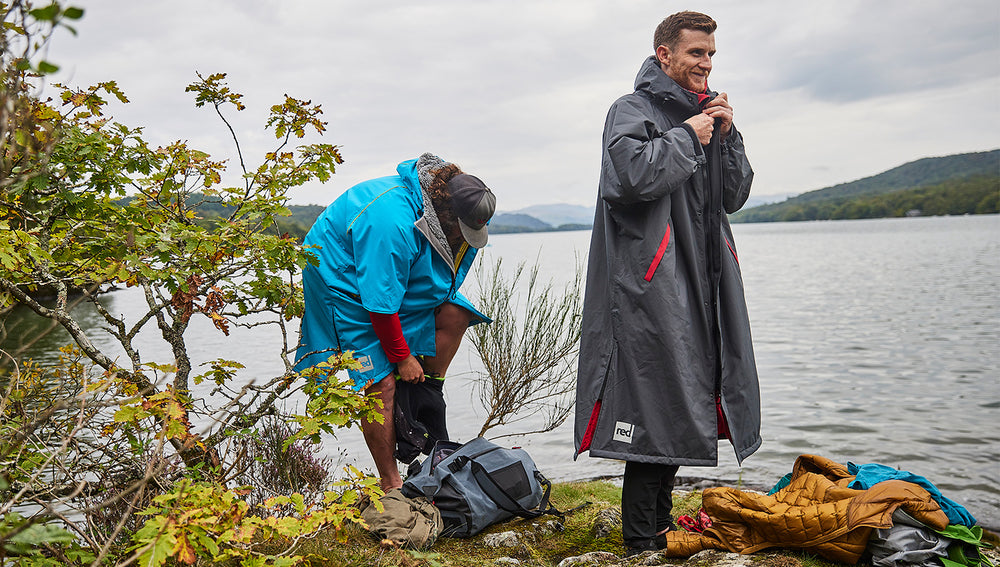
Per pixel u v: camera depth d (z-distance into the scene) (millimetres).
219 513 1944
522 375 4781
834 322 18500
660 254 2885
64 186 2662
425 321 3578
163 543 1724
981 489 5902
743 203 3221
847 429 8023
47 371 2545
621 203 2863
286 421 2564
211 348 12844
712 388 2957
